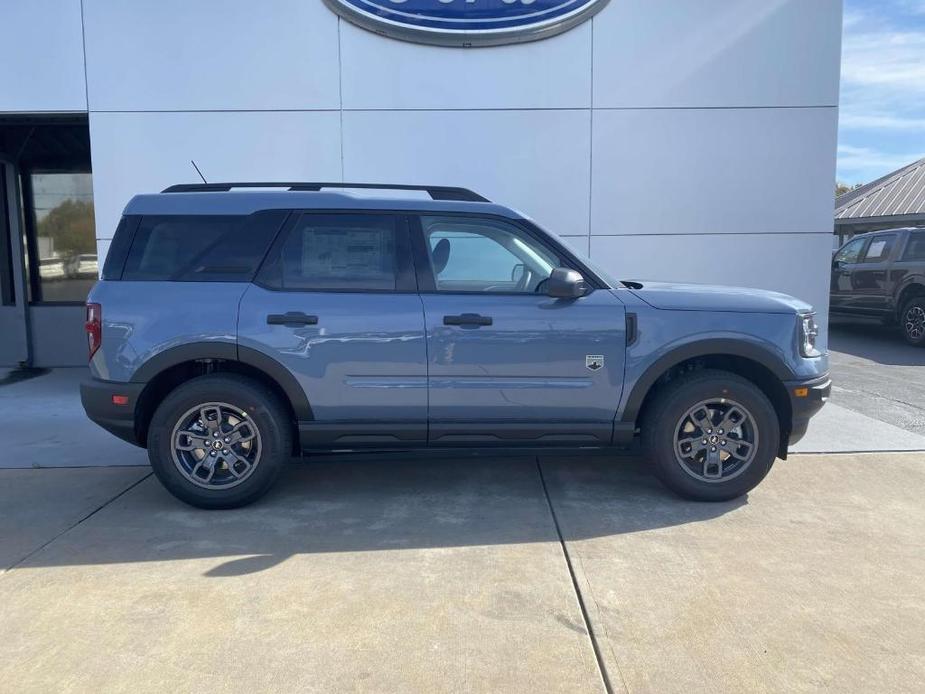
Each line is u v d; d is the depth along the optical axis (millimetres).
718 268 7883
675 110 7703
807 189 7781
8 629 3176
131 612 3314
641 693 2721
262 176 7715
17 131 9500
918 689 2736
